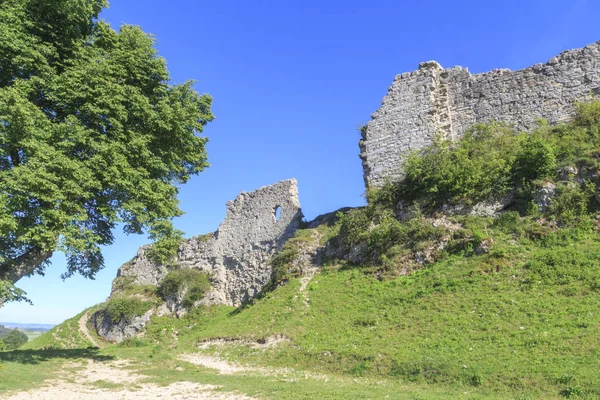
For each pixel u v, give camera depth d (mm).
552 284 14930
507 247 17531
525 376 10656
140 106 16719
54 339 37500
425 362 12555
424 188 22188
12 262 15328
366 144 26938
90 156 15570
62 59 17109
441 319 15289
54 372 14914
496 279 16328
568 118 22016
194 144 19766
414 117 25734
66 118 15484
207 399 11328
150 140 17172
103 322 36344
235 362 17484
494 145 22062
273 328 19672
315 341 16906
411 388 11430
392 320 16547
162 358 18797
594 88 21781
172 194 18703
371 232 22516
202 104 19891
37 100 16141
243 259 34594
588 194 17547
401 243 21109
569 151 19156
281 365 15898
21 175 13281
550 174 18922
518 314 14000
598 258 15188
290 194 33219
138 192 16016
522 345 12273
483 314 14672
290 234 31828
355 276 21453
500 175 20203
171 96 18656
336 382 12555
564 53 23031
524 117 23234
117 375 15211
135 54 17922
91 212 17391
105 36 18203
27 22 15617
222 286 35031
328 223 29547
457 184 20828
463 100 25156
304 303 21000
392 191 23344
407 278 19188
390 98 26891
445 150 22750
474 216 19891
